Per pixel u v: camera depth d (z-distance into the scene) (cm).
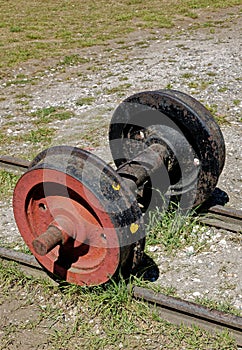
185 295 221
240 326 196
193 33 658
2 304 219
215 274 232
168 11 791
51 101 425
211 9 792
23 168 304
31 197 212
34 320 212
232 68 494
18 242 252
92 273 207
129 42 624
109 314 210
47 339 204
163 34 661
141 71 499
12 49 596
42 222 215
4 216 271
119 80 473
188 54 555
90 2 891
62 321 211
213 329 202
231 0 845
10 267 231
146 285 223
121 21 739
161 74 486
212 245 248
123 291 210
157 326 206
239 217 252
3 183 296
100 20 752
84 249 208
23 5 874
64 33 673
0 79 491
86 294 215
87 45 612
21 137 353
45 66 531
